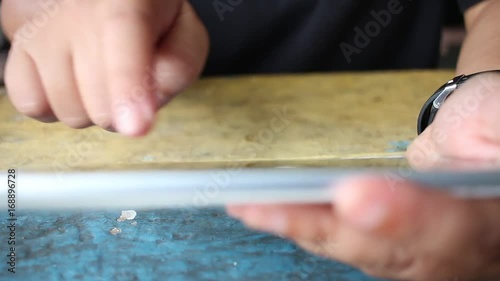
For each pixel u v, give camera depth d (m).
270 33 0.88
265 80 0.66
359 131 0.55
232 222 0.41
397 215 0.33
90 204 0.38
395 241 0.35
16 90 0.51
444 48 1.19
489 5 0.71
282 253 0.39
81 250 0.39
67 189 0.38
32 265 0.39
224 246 0.39
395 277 0.36
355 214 0.33
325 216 0.35
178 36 0.54
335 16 0.87
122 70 0.46
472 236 0.35
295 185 0.36
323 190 0.36
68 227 0.41
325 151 0.52
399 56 0.92
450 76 0.67
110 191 0.38
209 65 0.88
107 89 0.47
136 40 0.47
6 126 0.55
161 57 0.51
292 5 0.86
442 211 0.35
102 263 0.39
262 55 0.89
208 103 0.60
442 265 0.36
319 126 0.56
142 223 0.41
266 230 0.36
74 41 0.50
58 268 0.38
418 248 0.35
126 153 0.52
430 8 0.91
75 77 0.49
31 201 0.38
